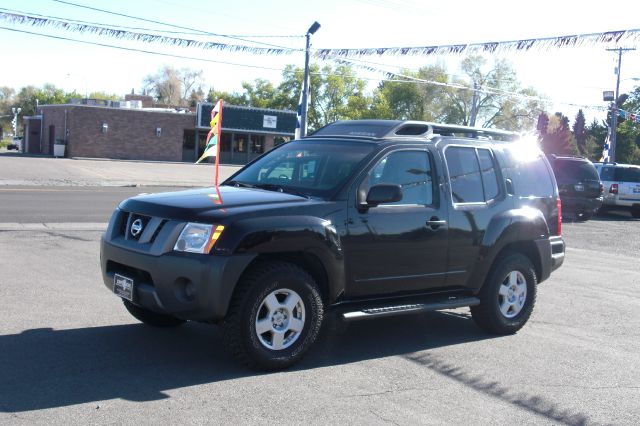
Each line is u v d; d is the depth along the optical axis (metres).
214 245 5.11
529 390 5.41
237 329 5.20
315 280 5.82
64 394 4.67
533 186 7.65
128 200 5.88
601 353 6.64
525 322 7.30
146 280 5.44
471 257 6.73
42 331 6.16
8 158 43.06
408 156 6.43
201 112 57.28
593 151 73.69
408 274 6.29
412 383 5.40
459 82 59.22
